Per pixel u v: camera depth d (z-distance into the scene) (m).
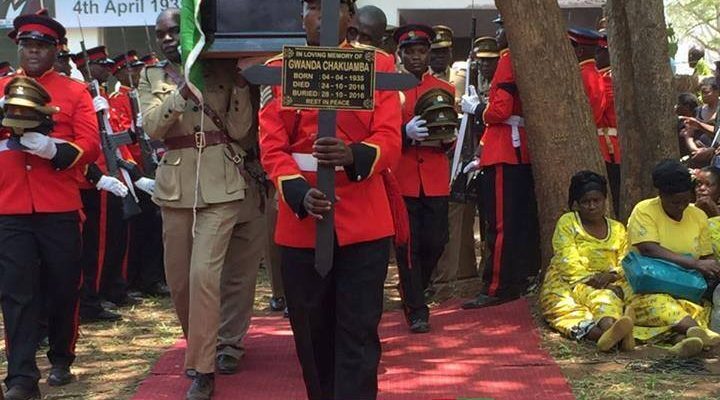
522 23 7.43
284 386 5.90
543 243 7.59
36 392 5.71
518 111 7.64
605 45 8.85
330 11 4.36
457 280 8.87
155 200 5.89
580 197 6.94
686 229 6.69
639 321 6.55
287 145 4.68
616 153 8.43
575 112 7.50
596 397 5.51
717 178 7.33
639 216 6.70
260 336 7.15
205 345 5.59
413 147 7.29
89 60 8.56
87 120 5.87
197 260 5.64
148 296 9.05
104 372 6.32
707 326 6.58
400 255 7.09
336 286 4.70
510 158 7.62
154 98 5.92
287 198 4.49
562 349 6.44
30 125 5.52
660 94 7.54
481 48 8.75
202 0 5.68
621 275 6.79
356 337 4.62
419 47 7.33
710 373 5.88
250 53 5.69
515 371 6.05
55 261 5.80
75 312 5.98
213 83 5.89
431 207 7.31
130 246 8.91
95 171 7.46
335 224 4.57
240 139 5.88
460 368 6.16
